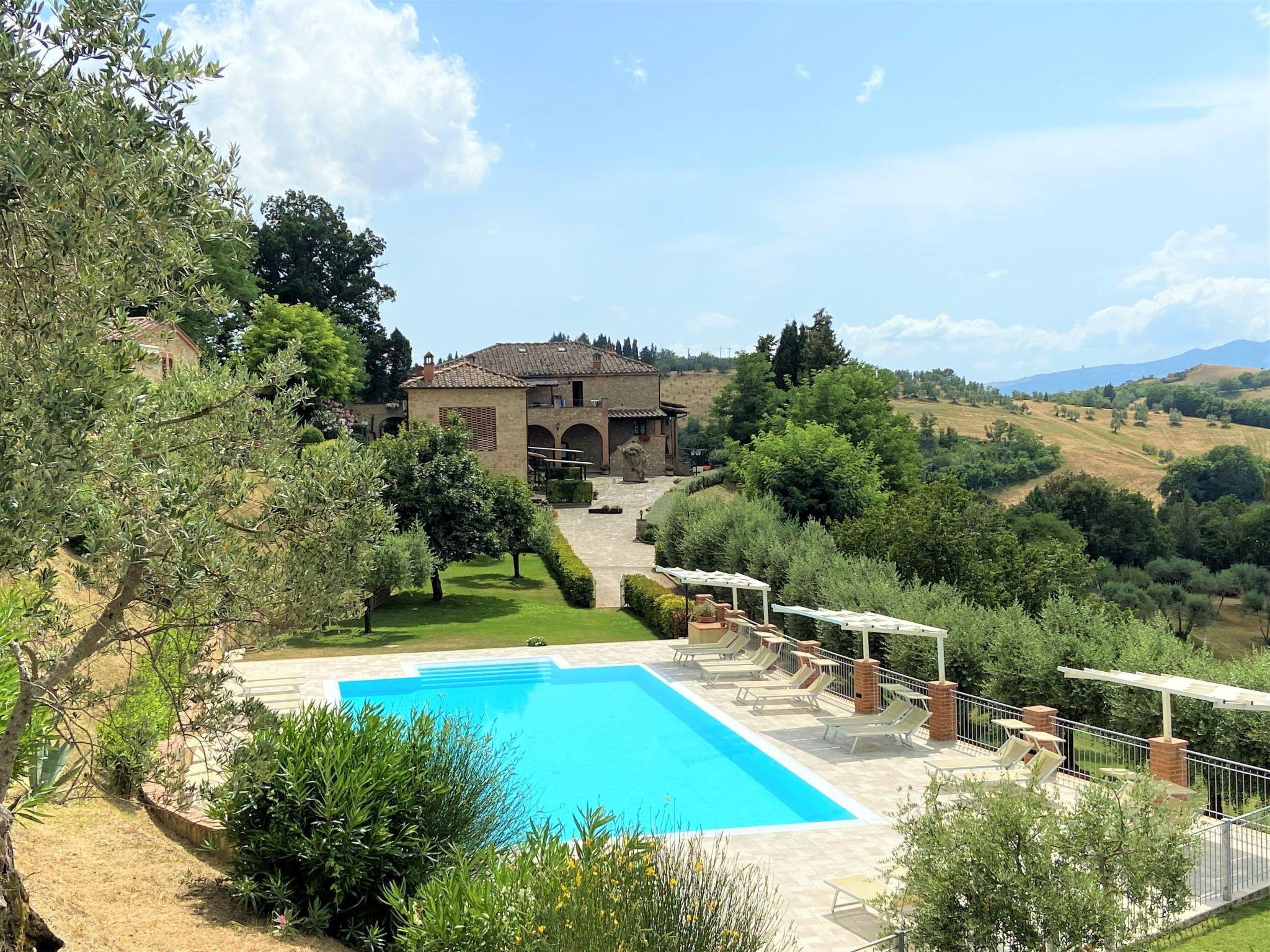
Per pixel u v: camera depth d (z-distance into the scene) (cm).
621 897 712
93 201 571
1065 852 784
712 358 17700
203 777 1274
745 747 1784
